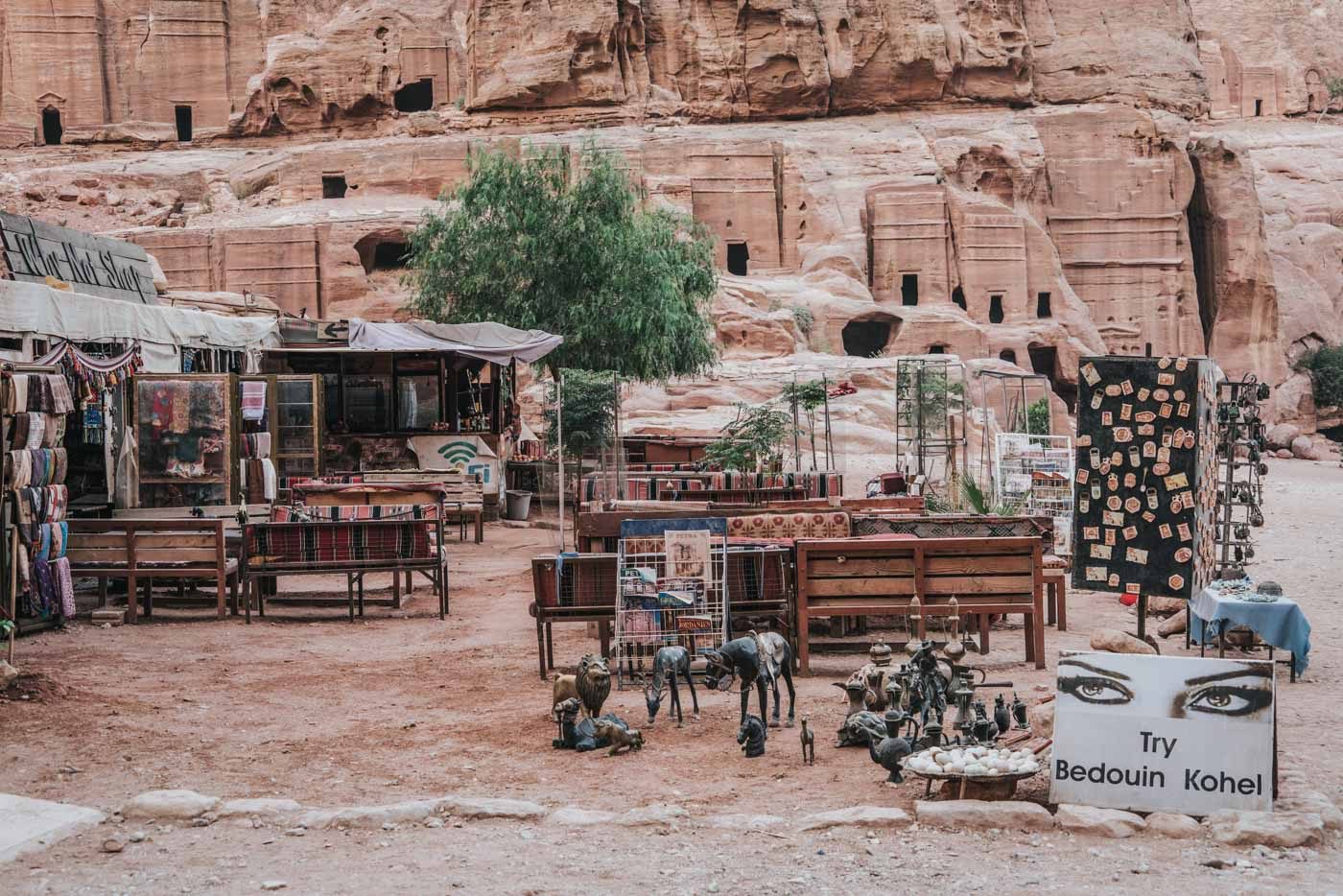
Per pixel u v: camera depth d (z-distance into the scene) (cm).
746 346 5338
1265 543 2398
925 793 785
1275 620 1144
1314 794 763
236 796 795
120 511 1684
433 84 7150
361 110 7138
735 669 900
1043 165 6756
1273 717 737
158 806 749
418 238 3641
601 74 6812
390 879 640
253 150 7031
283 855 681
